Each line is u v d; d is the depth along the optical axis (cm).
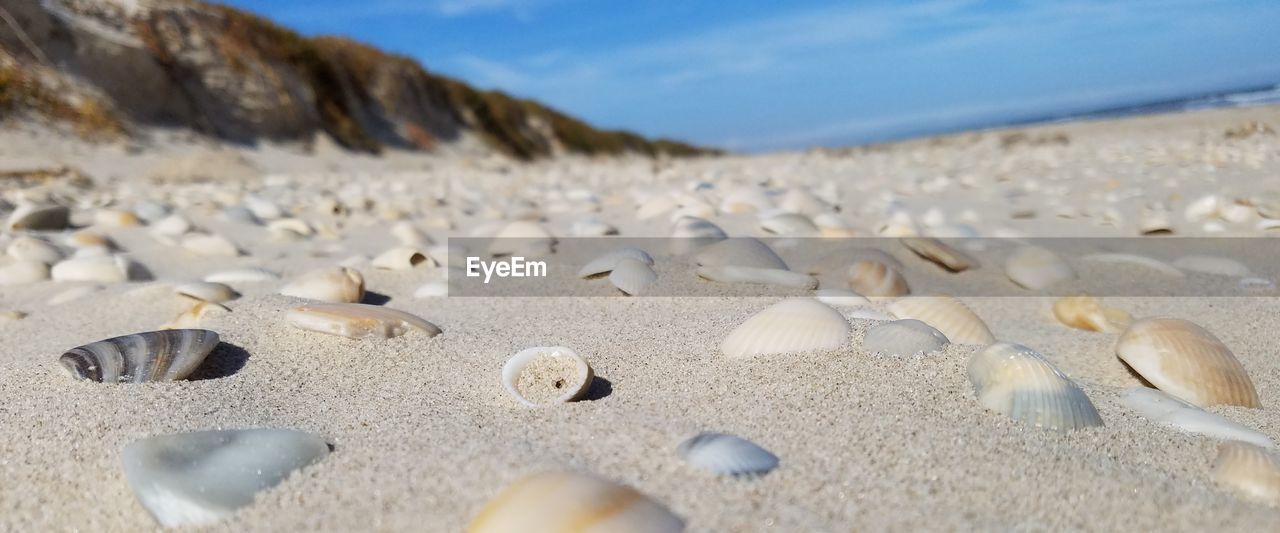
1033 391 16
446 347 21
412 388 18
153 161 97
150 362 18
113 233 44
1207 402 19
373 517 12
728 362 19
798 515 11
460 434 15
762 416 15
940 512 12
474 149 187
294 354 20
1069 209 49
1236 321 26
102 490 13
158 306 27
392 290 31
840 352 18
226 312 23
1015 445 14
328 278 28
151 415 16
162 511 12
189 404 17
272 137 130
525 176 104
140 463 13
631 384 18
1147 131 126
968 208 54
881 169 91
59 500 13
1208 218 45
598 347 21
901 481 13
